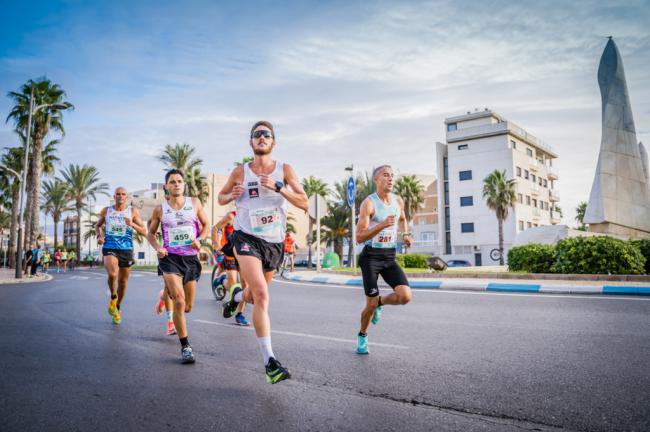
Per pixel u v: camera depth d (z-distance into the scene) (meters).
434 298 9.95
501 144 55.78
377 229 4.68
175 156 44.50
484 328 6.30
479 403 3.29
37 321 7.51
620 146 23.17
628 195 22.91
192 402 3.38
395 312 7.94
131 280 19.50
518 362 4.43
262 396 3.50
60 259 40.38
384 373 4.11
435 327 6.44
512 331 6.04
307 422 2.96
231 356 4.89
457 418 3.01
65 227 97.75
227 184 4.44
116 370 4.32
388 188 5.00
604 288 10.27
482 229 56.34
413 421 2.96
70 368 4.40
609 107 23.39
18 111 34.31
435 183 67.06
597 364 4.31
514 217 54.56
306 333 6.14
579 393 3.47
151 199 63.00
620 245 13.08
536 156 65.50
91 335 6.18
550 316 7.20
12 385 3.84
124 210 7.28
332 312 8.16
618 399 3.32
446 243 61.47
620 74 23.69
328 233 55.09
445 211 62.00
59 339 5.91
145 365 4.51
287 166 4.36
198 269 5.17
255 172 4.25
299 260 63.47
